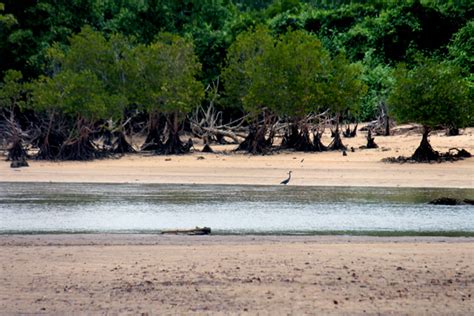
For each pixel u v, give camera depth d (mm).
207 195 60219
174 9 150875
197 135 126125
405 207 52094
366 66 164125
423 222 44750
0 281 25703
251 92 104562
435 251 32156
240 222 44812
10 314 21531
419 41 176625
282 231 41062
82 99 98125
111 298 23188
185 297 23250
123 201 56062
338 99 106625
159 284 25078
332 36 186625
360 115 152375
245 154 103750
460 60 151625
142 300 22922
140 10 143750
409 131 130500
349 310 21781
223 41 143875
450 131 117688
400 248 33094
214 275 26500
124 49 115312
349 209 51094
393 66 174500
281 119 123500
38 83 105125
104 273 26938
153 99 107688
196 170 82500
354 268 27859
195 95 110125
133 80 113188
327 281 25516
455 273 26984
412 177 73250
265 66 105688
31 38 122188
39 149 102812
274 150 107188
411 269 27719
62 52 116625
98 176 76938
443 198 54375
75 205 53531
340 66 111062
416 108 85688
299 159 93938
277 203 54625
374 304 22438
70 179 74188
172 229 41062
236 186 67562
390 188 65375
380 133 131875
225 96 136375
